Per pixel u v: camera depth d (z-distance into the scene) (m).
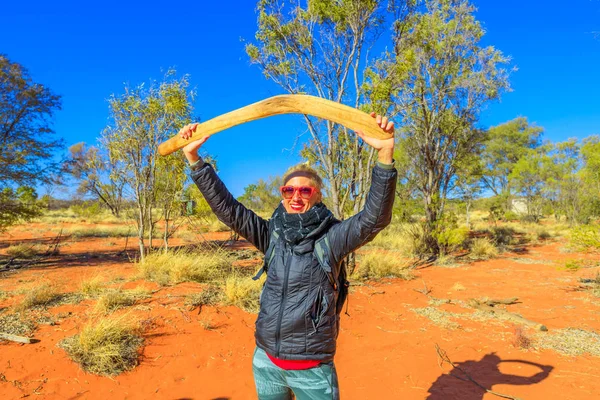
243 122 2.01
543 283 9.07
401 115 11.64
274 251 2.03
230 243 14.88
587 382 4.12
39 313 5.48
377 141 1.80
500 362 4.65
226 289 6.43
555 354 4.87
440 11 12.34
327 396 1.92
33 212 12.93
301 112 1.91
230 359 4.61
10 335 4.62
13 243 15.88
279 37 8.73
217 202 2.17
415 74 11.74
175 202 10.29
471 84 12.38
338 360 4.74
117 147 9.15
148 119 9.17
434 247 13.75
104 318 5.19
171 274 7.53
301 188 2.03
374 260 9.54
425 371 4.42
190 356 4.60
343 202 8.88
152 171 9.48
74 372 4.11
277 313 1.93
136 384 4.05
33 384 3.86
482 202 38.56
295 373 1.92
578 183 21.98
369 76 8.65
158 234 17.56
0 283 7.68
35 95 12.66
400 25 8.73
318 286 1.92
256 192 28.14
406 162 16.22
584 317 6.39
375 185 1.81
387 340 5.32
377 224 1.83
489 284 8.94
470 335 5.54
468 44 12.53
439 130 13.70
